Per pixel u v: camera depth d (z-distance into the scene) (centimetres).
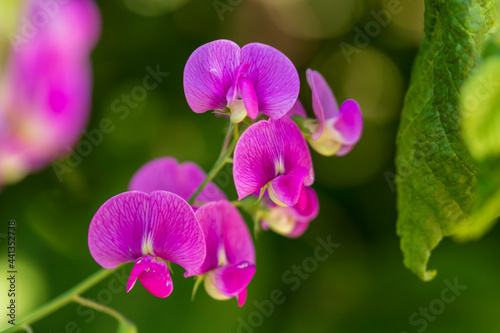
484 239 46
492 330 43
